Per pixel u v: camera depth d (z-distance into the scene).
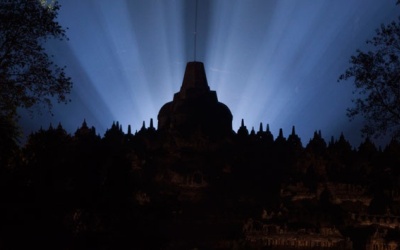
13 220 79.50
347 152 176.75
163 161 177.50
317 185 162.62
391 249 140.00
